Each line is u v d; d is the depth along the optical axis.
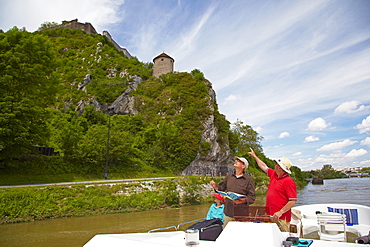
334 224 4.54
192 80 71.62
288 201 4.60
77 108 64.19
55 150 37.66
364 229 5.72
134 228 15.93
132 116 65.38
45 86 29.72
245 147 73.75
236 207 4.07
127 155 41.12
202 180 34.81
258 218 3.90
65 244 12.28
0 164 25.80
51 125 47.12
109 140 38.34
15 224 17.38
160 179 33.31
